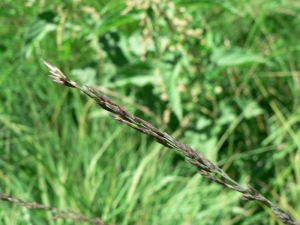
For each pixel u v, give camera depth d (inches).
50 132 114.9
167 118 113.5
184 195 104.8
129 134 117.0
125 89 121.3
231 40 134.7
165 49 115.4
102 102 37.5
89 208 100.9
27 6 126.3
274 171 114.9
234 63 116.0
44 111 121.0
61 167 109.3
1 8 128.6
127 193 107.6
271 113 124.0
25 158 112.9
